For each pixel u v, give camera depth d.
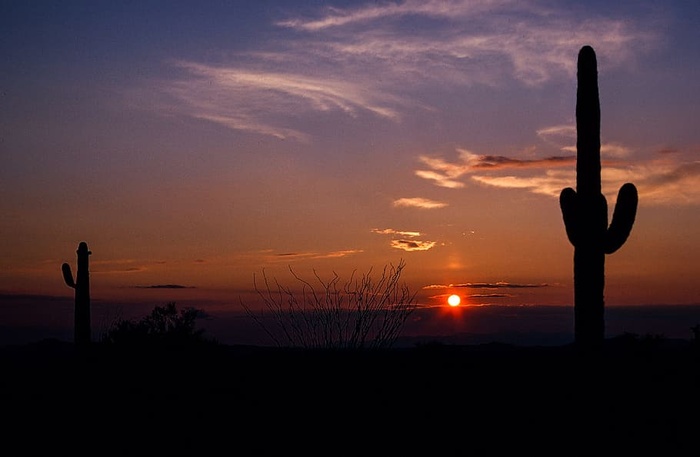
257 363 18.02
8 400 17.91
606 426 12.27
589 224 12.34
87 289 22.00
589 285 12.31
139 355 19.36
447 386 16.16
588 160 12.47
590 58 12.57
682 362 17.47
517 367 18.23
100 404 16.62
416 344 20.92
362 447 13.05
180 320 21.12
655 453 11.96
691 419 13.38
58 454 13.27
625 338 19.66
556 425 13.04
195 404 15.65
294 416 14.49
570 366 12.78
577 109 12.66
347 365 15.45
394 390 15.44
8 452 13.45
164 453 13.20
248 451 13.05
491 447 12.70
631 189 12.08
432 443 13.12
